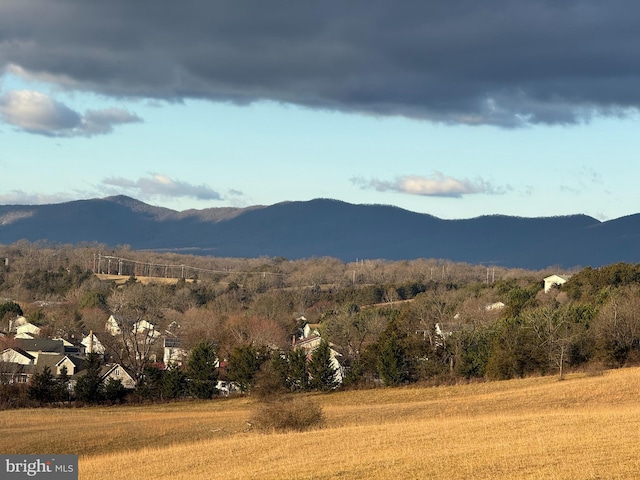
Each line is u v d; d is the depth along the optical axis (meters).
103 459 45.38
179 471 38.47
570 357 92.50
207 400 95.44
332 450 40.72
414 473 32.88
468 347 99.00
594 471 30.86
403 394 86.88
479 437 42.62
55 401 93.19
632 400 66.38
